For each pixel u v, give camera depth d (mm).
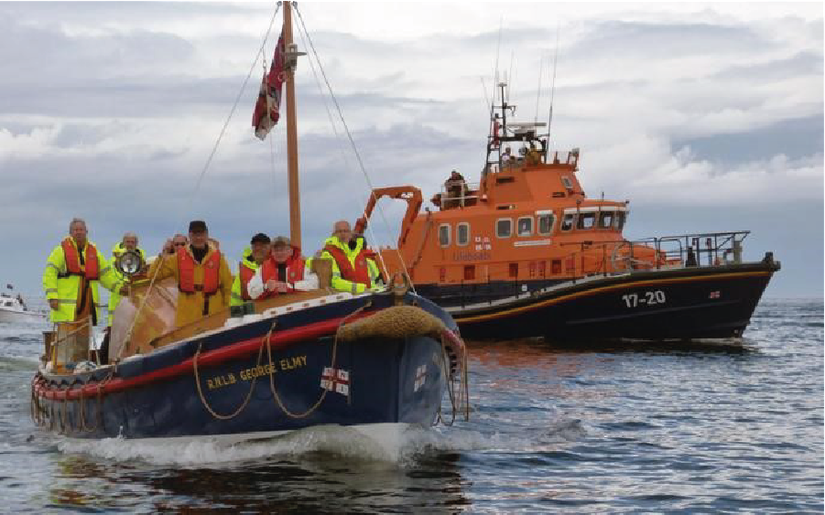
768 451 11523
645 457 11055
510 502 8758
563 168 29250
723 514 8492
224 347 10016
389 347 9680
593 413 14664
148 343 11383
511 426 13258
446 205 30766
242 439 10516
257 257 11016
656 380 19328
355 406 10008
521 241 28172
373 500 8617
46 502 8648
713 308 26141
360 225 29234
